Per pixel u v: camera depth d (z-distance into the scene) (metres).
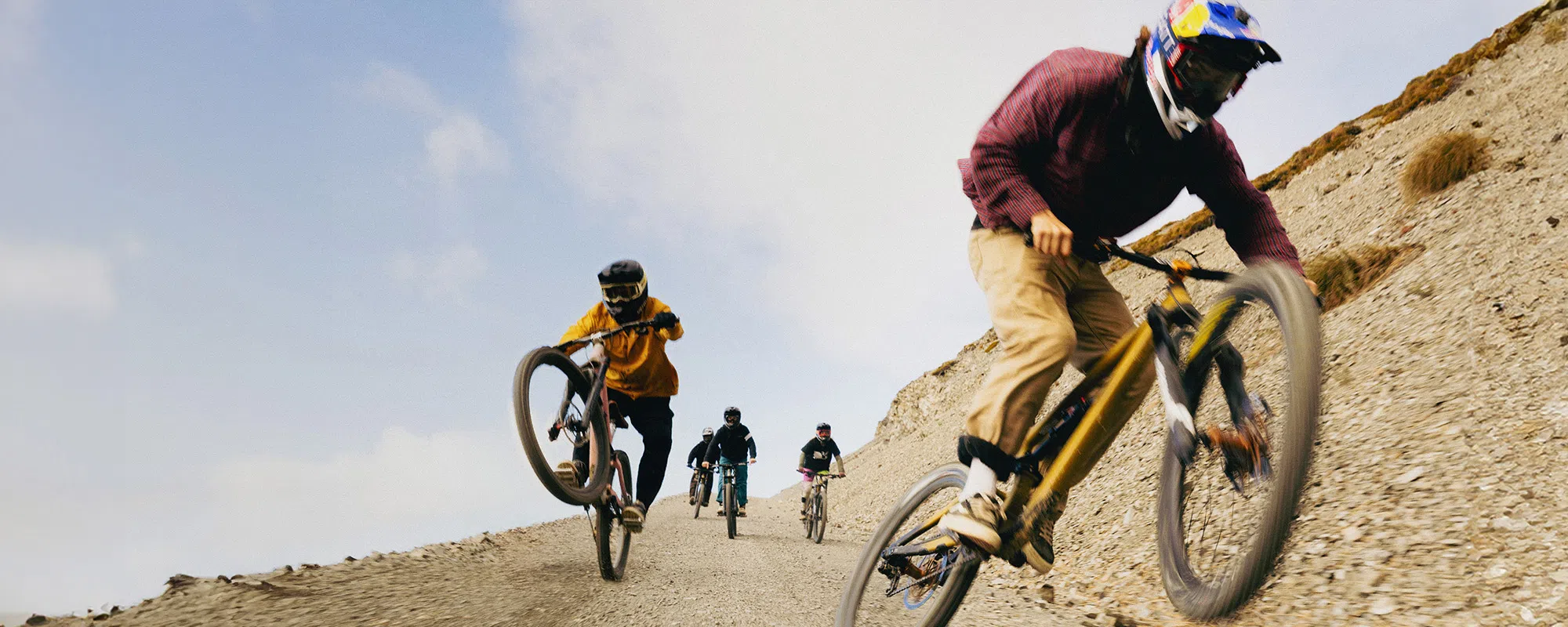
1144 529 5.34
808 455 11.79
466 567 5.56
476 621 3.68
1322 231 13.30
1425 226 8.92
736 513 10.32
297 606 3.90
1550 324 5.05
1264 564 1.66
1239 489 1.94
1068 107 2.23
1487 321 5.57
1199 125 2.10
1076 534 6.08
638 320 5.11
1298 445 1.56
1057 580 5.20
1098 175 2.28
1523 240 6.79
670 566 6.09
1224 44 1.90
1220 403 1.97
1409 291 7.21
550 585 4.82
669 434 5.45
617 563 5.28
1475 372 4.91
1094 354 2.55
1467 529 3.29
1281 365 1.72
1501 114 12.42
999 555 2.42
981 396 2.40
